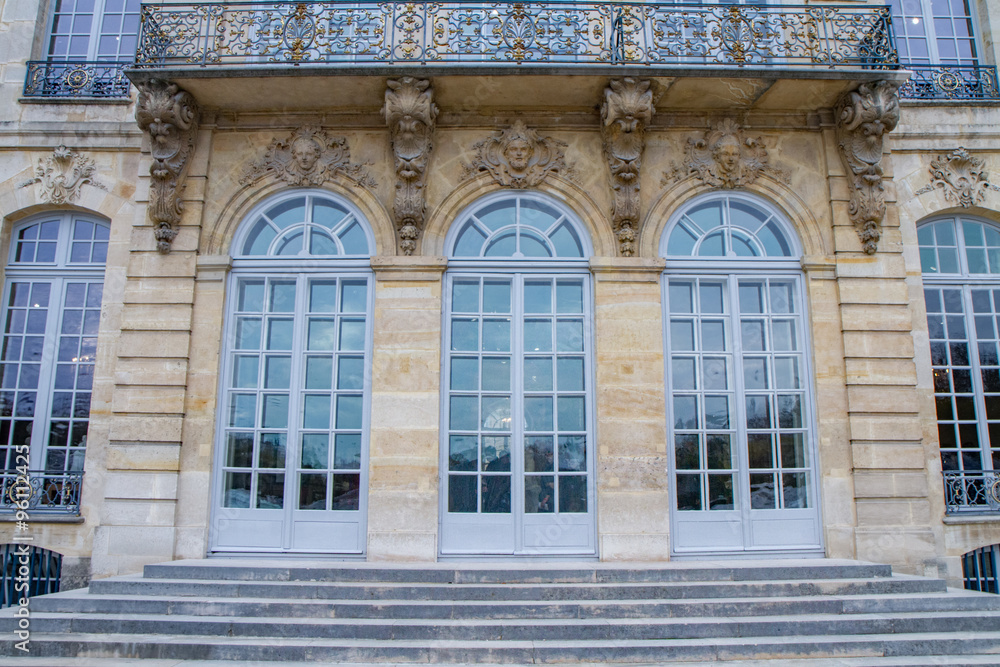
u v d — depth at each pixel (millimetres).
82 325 8914
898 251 8680
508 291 8641
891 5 9555
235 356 8469
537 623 6164
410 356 8289
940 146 9117
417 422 8141
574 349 8508
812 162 8914
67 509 8297
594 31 8367
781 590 6883
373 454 8086
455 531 8047
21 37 9367
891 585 7023
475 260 8594
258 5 8953
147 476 8008
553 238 8781
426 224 8641
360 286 8641
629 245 8547
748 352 8594
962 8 9805
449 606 6426
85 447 8609
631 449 8133
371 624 6113
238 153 8820
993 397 8961
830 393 8367
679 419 8414
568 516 8109
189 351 8297
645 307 8438
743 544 8148
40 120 8992
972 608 6695
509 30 8320
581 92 8477
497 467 8234
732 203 8945
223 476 8195
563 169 8773
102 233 9133
